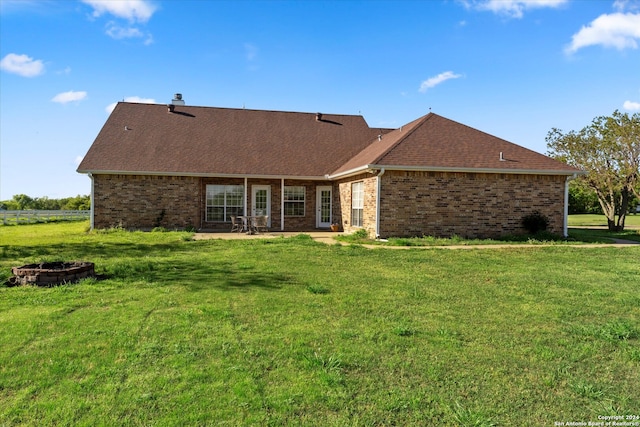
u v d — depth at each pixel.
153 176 18.67
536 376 3.85
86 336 4.64
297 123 24.05
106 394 3.38
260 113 24.31
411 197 15.37
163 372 3.78
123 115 21.72
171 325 5.04
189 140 20.91
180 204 18.94
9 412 3.12
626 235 18.86
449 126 18.00
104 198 18.33
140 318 5.31
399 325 5.18
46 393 3.41
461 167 15.30
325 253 11.38
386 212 15.22
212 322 5.18
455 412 3.21
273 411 3.18
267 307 5.89
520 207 16.09
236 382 3.59
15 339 4.54
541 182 16.25
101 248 12.46
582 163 22.64
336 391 3.49
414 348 4.44
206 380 3.64
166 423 2.98
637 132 21.16
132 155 19.08
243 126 22.94
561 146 23.31
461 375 3.84
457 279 8.15
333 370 3.87
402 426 3.03
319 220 21.41
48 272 7.27
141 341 4.52
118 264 9.20
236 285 7.32
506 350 4.44
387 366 4.00
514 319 5.53
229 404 3.25
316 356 4.14
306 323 5.22
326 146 22.47
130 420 3.02
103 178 18.30
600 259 10.97
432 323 5.30
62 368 3.84
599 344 4.65
